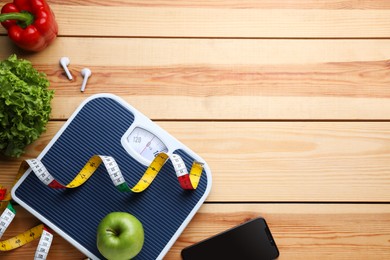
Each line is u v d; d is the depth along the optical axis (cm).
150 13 159
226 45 158
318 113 156
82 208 145
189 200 147
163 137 149
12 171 149
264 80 157
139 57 157
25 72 142
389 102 157
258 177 152
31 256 146
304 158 153
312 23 160
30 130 141
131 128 150
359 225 150
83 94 154
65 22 157
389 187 153
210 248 146
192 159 149
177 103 155
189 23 159
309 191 152
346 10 160
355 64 159
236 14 160
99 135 149
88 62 156
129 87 155
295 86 157
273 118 155
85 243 143
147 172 147
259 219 148
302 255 149
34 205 145
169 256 147
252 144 154
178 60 157
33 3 146
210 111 155
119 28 158
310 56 159
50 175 142
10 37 146
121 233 134
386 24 161
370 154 154
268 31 159
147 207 146
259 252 146
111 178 142
